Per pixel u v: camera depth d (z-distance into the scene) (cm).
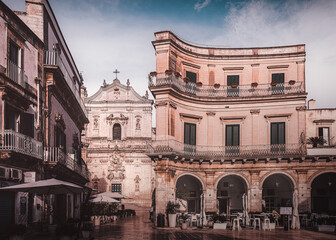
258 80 3484
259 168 3316
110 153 5844
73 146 3419
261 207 3269
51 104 2503
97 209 3123
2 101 1836
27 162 2034
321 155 3200
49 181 1658
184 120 3344
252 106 3425
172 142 3147
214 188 3334
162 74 3189
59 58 2594
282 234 2223
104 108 5941
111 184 5800
